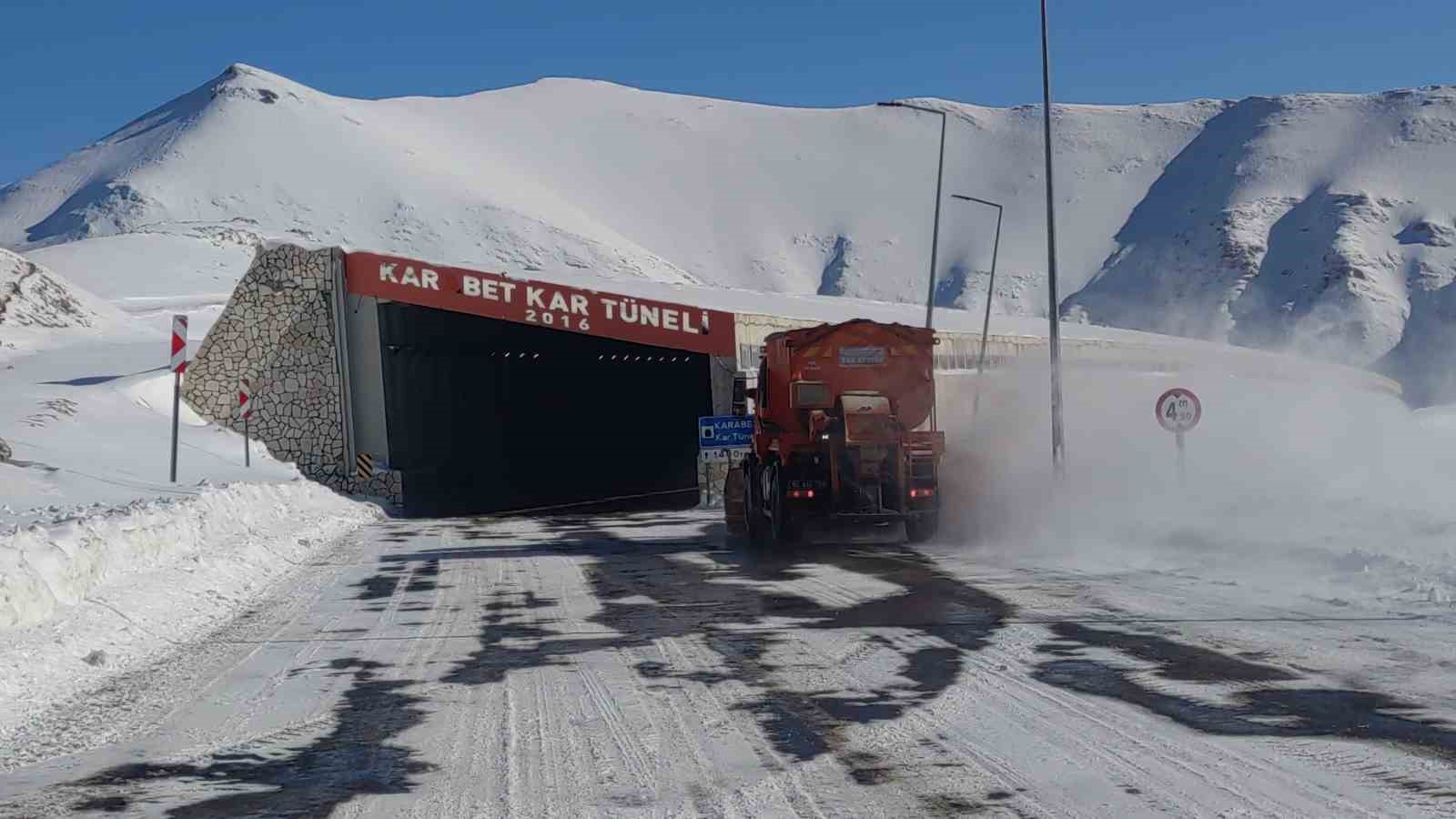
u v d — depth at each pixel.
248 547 20.08
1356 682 8.71
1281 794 6.25
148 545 16.11
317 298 41.44
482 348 45.00
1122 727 7.75
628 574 18.31
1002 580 15.69
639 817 6.28
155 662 11.20
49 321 67.12
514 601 15.46
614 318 41.50
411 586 17.34
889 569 17.66
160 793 6.93
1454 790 6.20
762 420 23.33
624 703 9.08
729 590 15.91
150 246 142.50
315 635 12.73
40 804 6.71
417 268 40.91
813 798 6.50
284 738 8.20
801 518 21.48
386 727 8.48
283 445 41.41
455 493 43.53
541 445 48.06
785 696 9.12
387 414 41.44
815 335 22.31
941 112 41.25
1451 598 12.05
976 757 7.21
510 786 6.93
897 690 9.20
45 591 11.81
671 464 45.97
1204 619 11.77
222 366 41.88
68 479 27.73
